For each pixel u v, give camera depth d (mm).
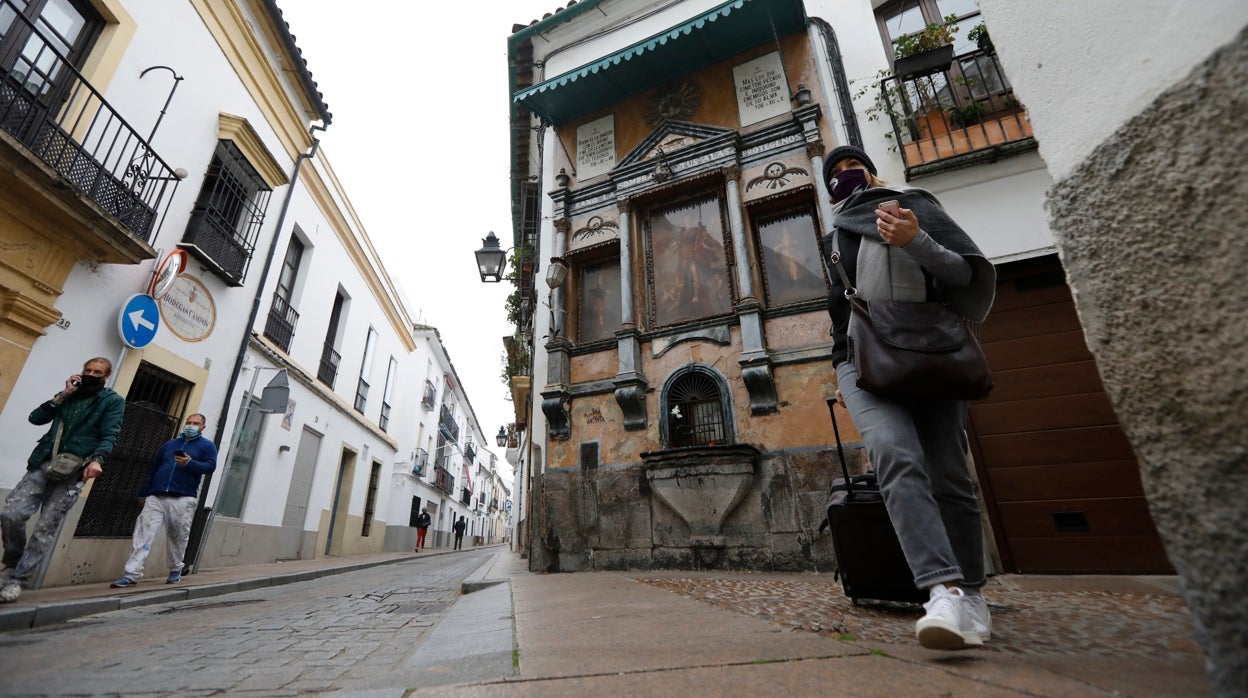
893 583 2229
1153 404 803
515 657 1615
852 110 5734
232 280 7832
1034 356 4238
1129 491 3805
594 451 5977
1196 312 747
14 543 3684
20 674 1855
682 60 7086
